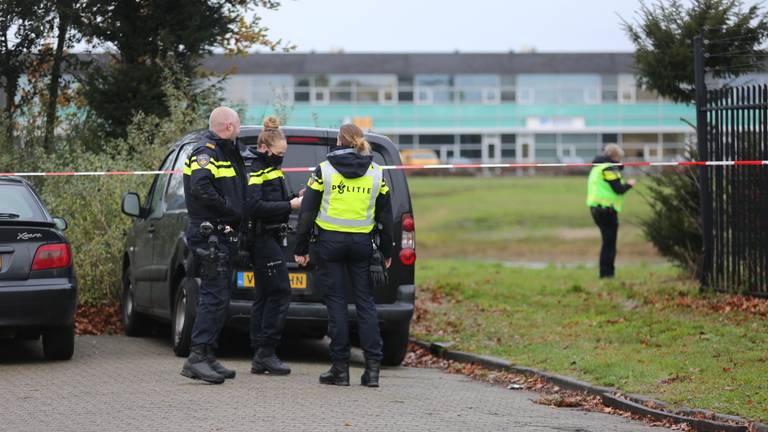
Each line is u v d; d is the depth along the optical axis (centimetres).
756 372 1703
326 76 13188
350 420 1370
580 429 1399
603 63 13500
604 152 3138
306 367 1892
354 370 1923
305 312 1839
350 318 1852
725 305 2347
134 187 2578
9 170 2648
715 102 2483
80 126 2922
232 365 1862
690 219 2816
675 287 2695
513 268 3847
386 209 1692
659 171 2914
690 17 2830
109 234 2512
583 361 1883
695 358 1848
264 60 13088
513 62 13525
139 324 2288
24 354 1983
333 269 1675
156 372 1741
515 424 1409
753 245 2406
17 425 1308
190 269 1852
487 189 10175
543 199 9238
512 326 2330
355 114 13300
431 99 13438
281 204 1684
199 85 3075
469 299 2802
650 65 2892
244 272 1848
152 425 1309
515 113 13475
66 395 1517
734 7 2795
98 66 2978
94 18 2958
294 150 1916
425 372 1956
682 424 1469
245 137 1895
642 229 2980
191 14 2981
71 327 1850
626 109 13450
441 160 13450
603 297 2689
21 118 2812
